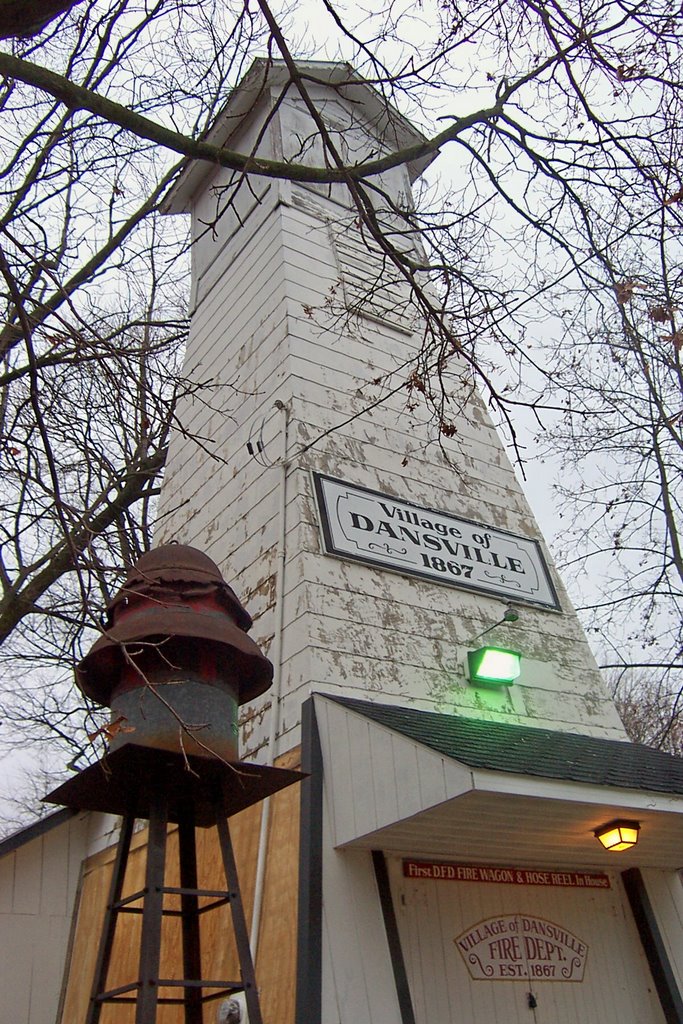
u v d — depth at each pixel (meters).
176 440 9.72
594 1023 5.61
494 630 7.29
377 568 6.91
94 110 4.10
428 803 4.70
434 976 5.14
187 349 10.68
